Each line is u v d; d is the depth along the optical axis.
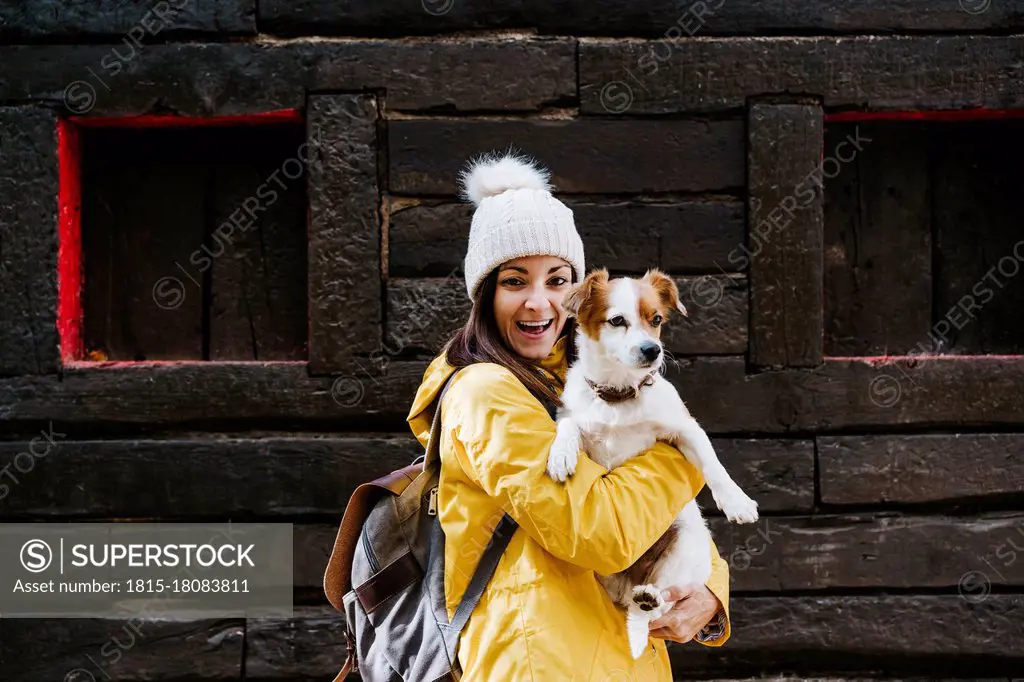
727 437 2.79
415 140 2.85
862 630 2.73
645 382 1.78
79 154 3.00
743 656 2.75
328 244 2.81
